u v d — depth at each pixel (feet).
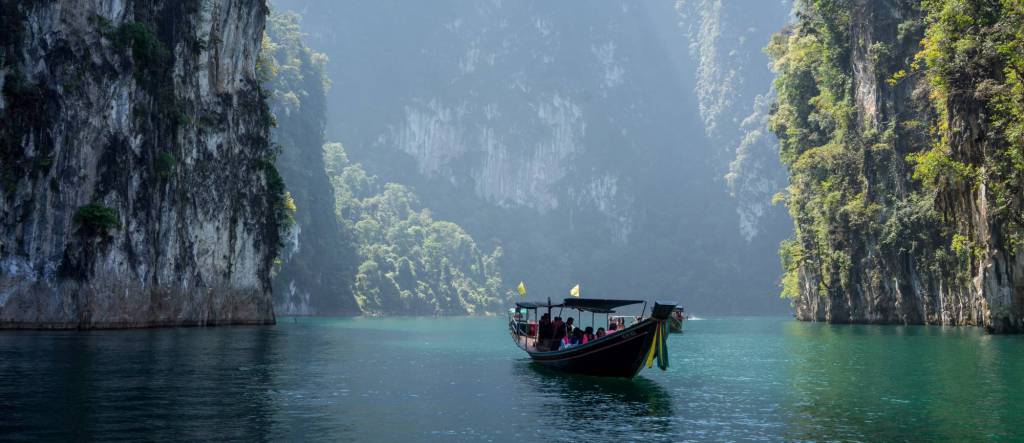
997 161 169.37
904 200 240.12
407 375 106.63
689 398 85.71
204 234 226.99
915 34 240.32
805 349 158.40
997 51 161.58
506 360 133.49
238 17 248.32
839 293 309.22
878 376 104.68
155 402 74.79
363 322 359.66
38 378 88.07
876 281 265.95
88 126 175.32
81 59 174.60
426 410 76.02
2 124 160.76
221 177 237.25
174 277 208.64
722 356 143.74
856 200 263.29
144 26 191.11
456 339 205.46
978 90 166.71
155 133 198.49
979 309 205.26
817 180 302.04
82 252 172.55
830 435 64.75
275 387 89.40
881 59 249.55
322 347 156.97
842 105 279.90
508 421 70.59
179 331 187.93
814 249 334.44
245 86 258.37
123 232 185.06
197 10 222.28
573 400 83.92
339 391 88.33
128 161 186.91
